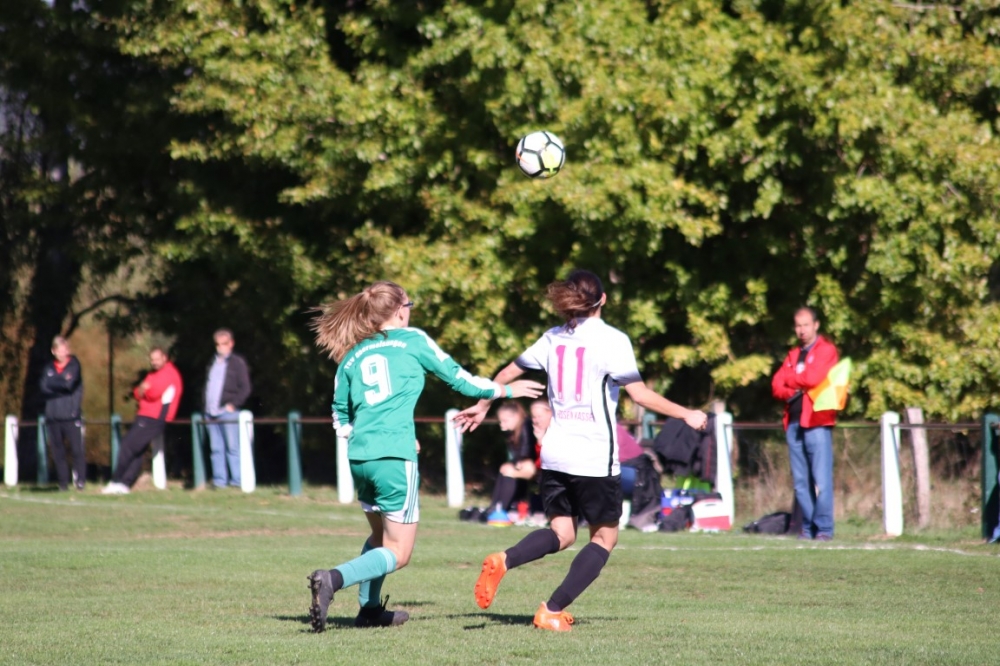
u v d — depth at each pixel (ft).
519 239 165.27
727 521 128.98
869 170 160.25
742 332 180.75
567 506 61.26
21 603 72.95
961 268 154.20
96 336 317.83
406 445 60.80
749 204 167.02
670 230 166.91
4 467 209.46
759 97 154.92
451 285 159.74
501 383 63.31
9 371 240.94
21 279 229.45
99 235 208.54
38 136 206.08
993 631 62.18
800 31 159.43
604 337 60.39
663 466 131.03
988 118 166.61
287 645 55.36
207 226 184.24
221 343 179.93
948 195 155.02
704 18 161.68
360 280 171.73
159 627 62.64
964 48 155.22
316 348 193.36
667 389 179.22
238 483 177.78
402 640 57.06
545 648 54.39
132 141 193.88
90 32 187.01
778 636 58.85
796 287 169.68
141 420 175.83
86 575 86.84
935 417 163.63
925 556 98.32
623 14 160.45
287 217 186.70
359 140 164.25
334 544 112.78
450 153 165.78
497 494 135.03
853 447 134.72
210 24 170.50
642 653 53.06
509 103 156.46
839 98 150.00
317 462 190.29
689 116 154.20
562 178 152.76
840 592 79.41
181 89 173.88
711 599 76.07
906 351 163.53
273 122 165.48
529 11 155.63
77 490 182.80
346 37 177.58
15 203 216.74
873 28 152.66
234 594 77.36
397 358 61.00
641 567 92.89
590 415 60.39
